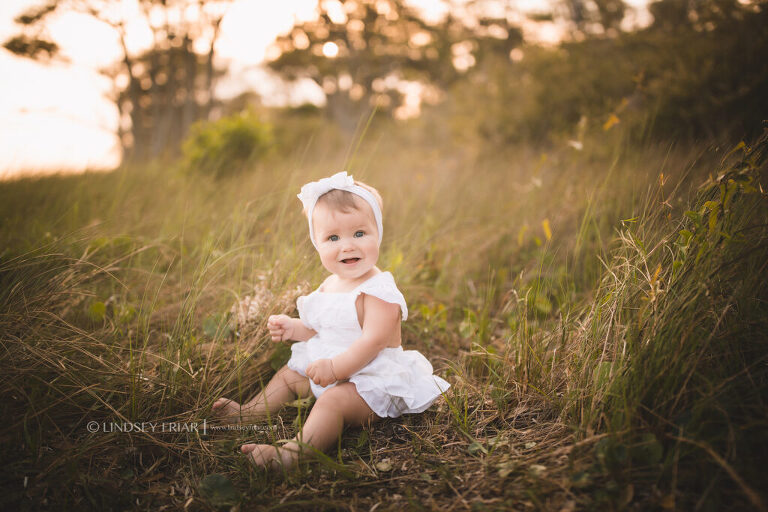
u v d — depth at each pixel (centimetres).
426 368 186
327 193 179
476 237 356
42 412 150
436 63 2294
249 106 616
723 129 403
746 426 113
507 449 146
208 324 209
